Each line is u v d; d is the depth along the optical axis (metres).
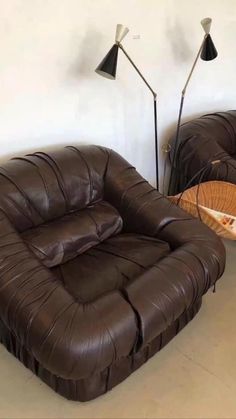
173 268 1.79
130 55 2.54
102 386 1.70
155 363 1.92
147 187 2.28
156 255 1.99
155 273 1.75
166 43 2.72
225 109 3.50
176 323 1.96
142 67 2.65
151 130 2.93
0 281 1.61
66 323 1.49
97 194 2.22
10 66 2.03
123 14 2.38
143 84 2.71
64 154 2.15
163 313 1.66
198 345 2.03
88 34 2.26
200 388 1.81
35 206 1.95
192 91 3.12
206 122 2.97
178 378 1.86
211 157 2.73
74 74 2.30
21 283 1.60
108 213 2.19
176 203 2.42
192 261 1.86
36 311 1.52
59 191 2.03
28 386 1.80
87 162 2.19
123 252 2.03
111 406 1.72
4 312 1.59
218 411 1.72
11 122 2.15
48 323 1.49
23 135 2.23
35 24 2.03
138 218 2.18
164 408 1.72
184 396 1.78
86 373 1.51
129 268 1.91
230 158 2.75
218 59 3.19
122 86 2.58
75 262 1.98
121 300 1.62
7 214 1.86
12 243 1.73
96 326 1.50
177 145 2.88
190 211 2.37
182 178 2.91
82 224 2.08
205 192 2.62
